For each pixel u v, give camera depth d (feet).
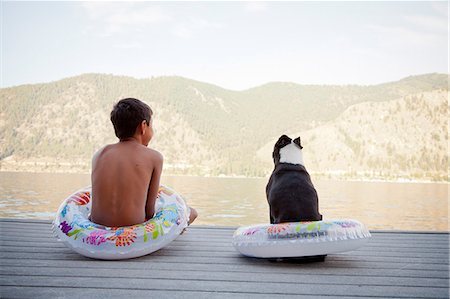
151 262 10.32
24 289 7.89
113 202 10.57
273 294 7.82
